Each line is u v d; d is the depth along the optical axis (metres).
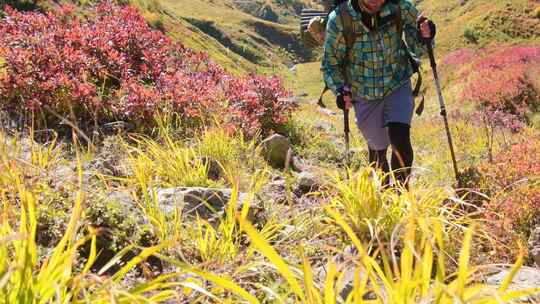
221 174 5.77
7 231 2.38
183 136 7.19
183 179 5.24
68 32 8.74
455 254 3.68
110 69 8.45
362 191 3.95
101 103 7.19
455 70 46.28
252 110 8.69
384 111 5.40
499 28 71.44
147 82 9.02
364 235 3.75
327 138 9.52
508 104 24.78
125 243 3.62
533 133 9.19
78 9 28.23
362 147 9.49
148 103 7.35
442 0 122.75
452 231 3.82
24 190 2.79
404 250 2.16
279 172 6.86
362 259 2.09
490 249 4.22
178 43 10.22
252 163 6.53
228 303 2.31
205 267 3.12
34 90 6.90
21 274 1.97
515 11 72.25
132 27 9.73
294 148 8.48
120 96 7.64
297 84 108.50
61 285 2.08
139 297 1.94
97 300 2.08
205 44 93.56
